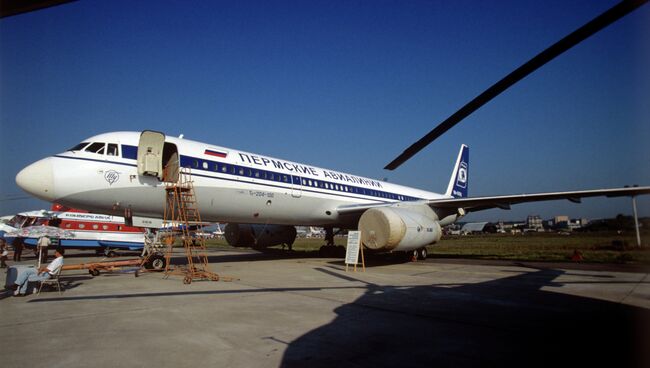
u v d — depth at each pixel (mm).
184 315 6797
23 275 8648
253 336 5562
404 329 5949
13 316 6766
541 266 15508
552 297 8578
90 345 5176
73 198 11305
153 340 5379
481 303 7898
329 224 19453
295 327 6023
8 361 4609
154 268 13344
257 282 10703
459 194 29156
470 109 2363
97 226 24391
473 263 17109
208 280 11086
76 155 11453
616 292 9250
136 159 12297
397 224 14656
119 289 9570
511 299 8336
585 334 5754
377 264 16500
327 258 19703
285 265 15625
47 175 10852
